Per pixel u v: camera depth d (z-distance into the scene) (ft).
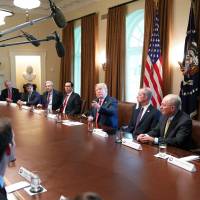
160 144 7.32
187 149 8.27
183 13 14.29
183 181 4.94
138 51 18.16
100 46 20.51
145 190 4.55
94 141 7.90
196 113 13.12
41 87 26.21
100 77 20.68
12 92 21.86
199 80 13.10
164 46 15.07
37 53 25.62
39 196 4.34
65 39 24.20
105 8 19.80
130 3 17.63
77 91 24.23
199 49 13.04
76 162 6.01
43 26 25.30
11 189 4.58
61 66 24.70
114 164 5.86
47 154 6.62
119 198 4.25
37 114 13.21
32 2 7.97
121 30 18.02
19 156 6.44
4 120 3.51
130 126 10.88
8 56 24.80
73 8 23.17
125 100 18.49
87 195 1.38
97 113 12.05
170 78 15.10
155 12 15.40
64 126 10.14
